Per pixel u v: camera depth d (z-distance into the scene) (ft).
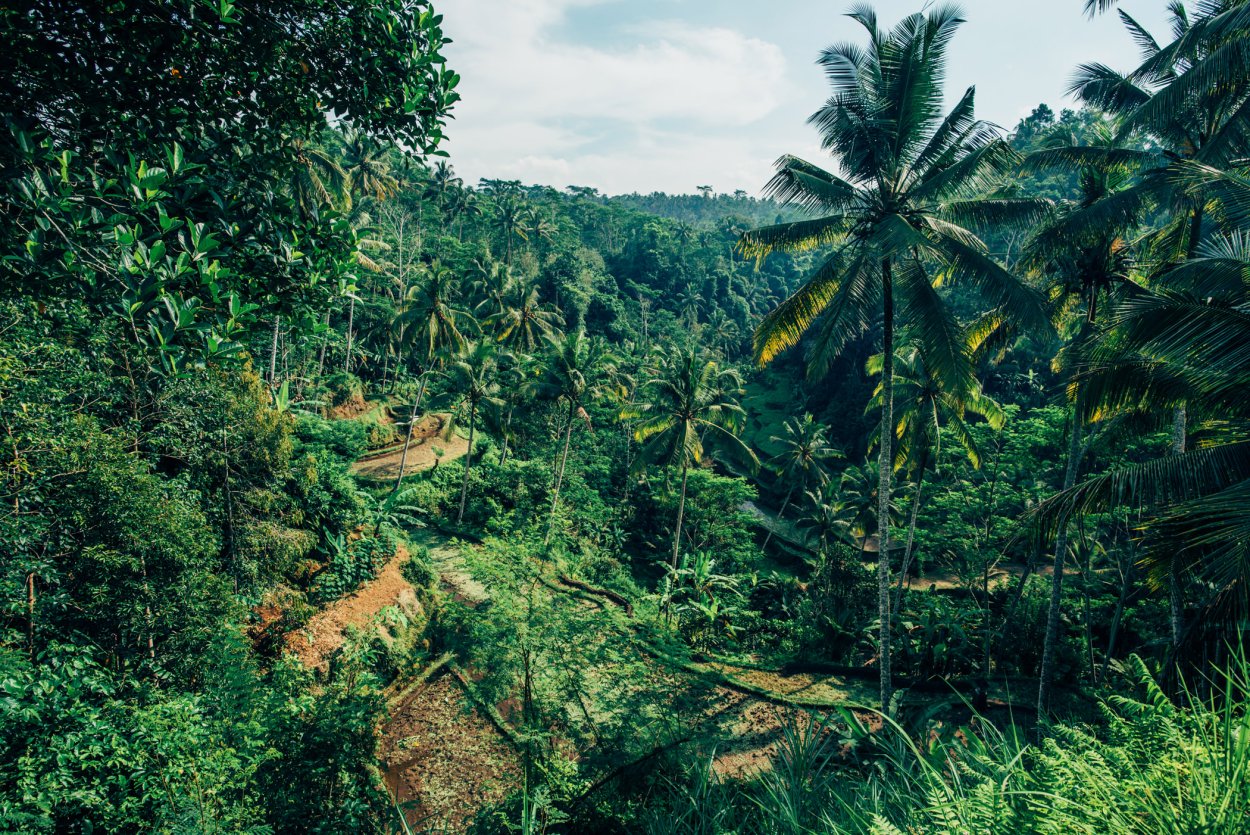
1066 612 76.02
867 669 66.28
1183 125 42.34
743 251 47.50
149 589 27.84
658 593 86.84
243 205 14.51
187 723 22.86
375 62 14.47
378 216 165.37
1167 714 8.66
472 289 174.29
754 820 16.08
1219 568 22.47
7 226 10.65
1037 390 125.80
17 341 23.95
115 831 19.71
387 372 158.30
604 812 24.95
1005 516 73.82
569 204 366.43
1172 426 43.80
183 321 10.85
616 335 231.09
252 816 24.44
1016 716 56.54
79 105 11.95
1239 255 26.96
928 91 39.63
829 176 44.80
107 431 32.60
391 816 31.45
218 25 12.54
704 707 40.78
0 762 18.92
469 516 108.06
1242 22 31.58
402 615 57.77
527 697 39.68
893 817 11.64
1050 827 7.18
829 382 190.49
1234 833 6.44
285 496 47.98
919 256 43.11
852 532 129.08
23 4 10.75
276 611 47.60
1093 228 42.16
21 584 25.27
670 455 100.37
